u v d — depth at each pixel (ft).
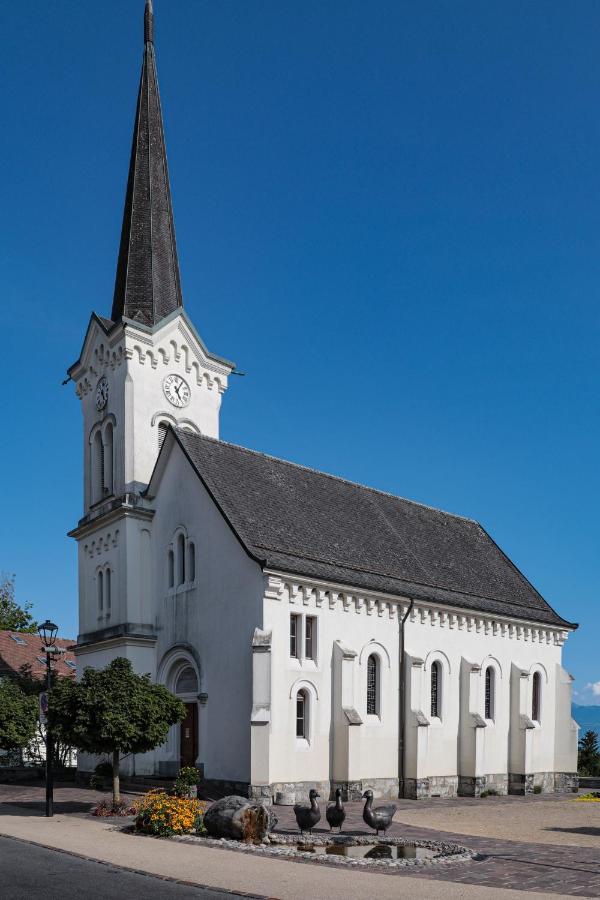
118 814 87.71
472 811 108.27
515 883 54.80
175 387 145.28
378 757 122.42
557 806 119.24
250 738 105.50
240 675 110.73
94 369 149.38
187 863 59.52
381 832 78.79
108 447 143.23
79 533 144.97
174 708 94.48
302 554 120.37
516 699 149.79
